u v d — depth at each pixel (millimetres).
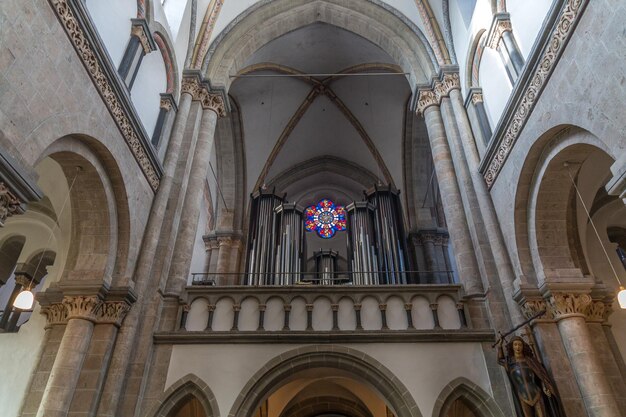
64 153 8508
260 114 22391
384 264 15711
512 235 10125
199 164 12852
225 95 14469
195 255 21828
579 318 8844
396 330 10094
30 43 6359
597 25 6949
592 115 7160
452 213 11961
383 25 16438
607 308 9766
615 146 6609
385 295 10820
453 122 13203
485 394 9289
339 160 25469
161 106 12383
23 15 6188
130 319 9602
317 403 15266
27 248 13992
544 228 9766
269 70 19953
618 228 13555
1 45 5766
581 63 7414
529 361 8422
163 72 12727
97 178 9258
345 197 26156
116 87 8984
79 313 9055
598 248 12555
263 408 14008
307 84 21766
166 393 9312
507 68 10617
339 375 10609
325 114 23328
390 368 9648
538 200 9695
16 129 6105
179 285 10836
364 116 22953
